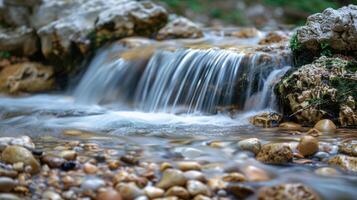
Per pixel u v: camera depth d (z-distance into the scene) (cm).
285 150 317
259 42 619
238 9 1317
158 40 702
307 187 259
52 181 285
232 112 495
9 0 790
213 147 346
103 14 711
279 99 464
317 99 429
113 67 624
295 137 372
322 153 329
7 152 306
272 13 1298
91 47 699
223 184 277
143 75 584
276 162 316
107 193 265
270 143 337
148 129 427
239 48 549
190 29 721
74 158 316
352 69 439
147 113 531
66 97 682
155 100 558
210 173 295
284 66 498
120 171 297
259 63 495
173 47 604
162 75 564
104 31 698
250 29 748
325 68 444
